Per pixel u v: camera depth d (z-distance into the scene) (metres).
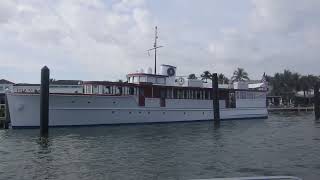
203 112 49.31
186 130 39.03
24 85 66.75
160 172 18.77
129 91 42.09
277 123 49.81
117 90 41.25
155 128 40.53
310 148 25.78
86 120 39.03
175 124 45.72
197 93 48.78
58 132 35.66
